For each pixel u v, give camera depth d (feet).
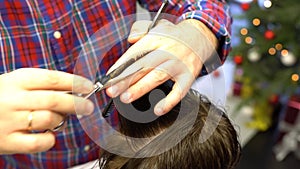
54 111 1.26
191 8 1.92
